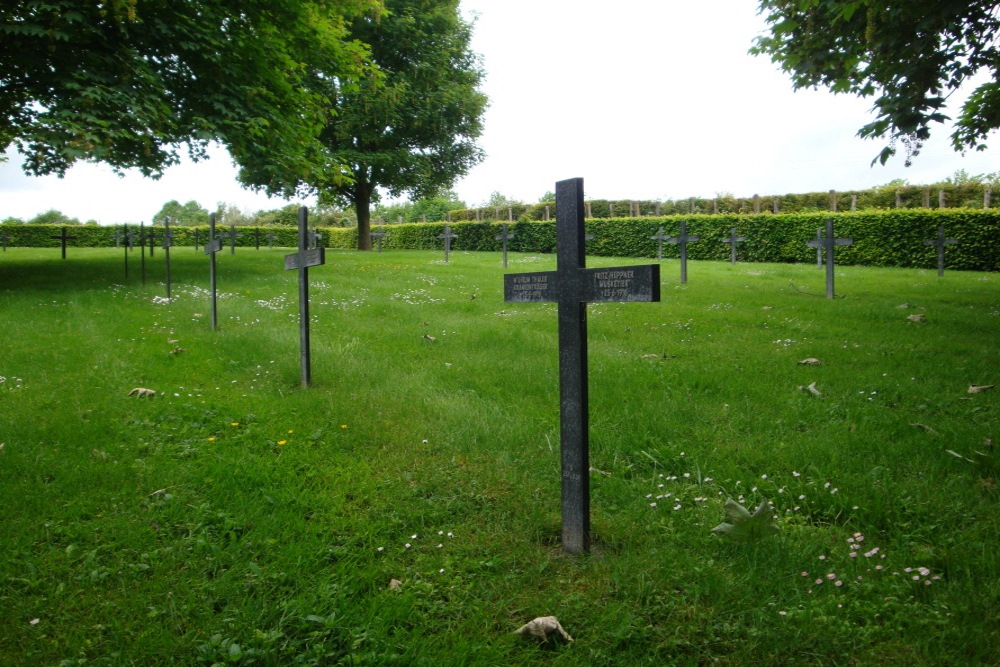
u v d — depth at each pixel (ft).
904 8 29.30
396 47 95.81
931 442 15.37
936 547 10.83
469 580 10.38
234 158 51.26
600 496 13.61
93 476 13.67
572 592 9.97
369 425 17.63
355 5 52.49
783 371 23.18
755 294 45.83
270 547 11.18
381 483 14.05
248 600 9.53
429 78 99.25
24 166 49.08
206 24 47.93
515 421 18.10
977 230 78.84
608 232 112.68
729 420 18.02
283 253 83.61
